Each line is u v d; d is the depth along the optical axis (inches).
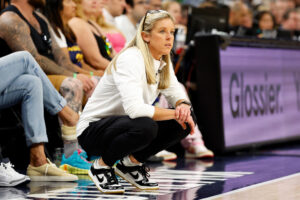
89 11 397.7
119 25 479.2
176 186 265.4
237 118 432.8
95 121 245.9
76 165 315.3
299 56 506.0
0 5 360.2
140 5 475.8
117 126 236.4
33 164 293.1
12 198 237.6
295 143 519.5
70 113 311.6
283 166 344.2
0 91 278.2
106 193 244.8
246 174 307.4
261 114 456.4
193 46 444.1
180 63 436.5
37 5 337.1
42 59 325.7
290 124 489.4
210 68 419.2
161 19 239.3
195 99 444.5
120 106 246.1
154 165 362.0
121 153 237.9
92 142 243.9
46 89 297.0
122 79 234.7
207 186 264.1
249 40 442.0
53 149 347.9
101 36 402.0
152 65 241.0
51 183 283.4
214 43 416.2
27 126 287.0
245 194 237.8
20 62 281.7
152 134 233.5
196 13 454.0
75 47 376.5
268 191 245.3
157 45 240.2
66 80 320.8
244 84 440.1
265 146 489.7
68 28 370.0
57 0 357.4
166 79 255.3
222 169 334.6
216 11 466.9
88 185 274.5
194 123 254.4
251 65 447.5
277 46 474.6
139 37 242.1
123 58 237.8
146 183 257.3
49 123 347.6
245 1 786.8
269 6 775.1
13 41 317.7
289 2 780.0
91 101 251.4
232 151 431.5
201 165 358.9
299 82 504.4
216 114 419.2
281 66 481.7
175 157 402.6
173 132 247.1
